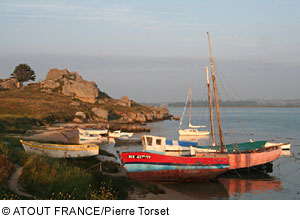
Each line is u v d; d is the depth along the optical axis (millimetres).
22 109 81500
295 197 22875
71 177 18719
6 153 21328
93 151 31562
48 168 19500
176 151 33062
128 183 21828
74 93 120562
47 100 104062
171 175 25797
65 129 66250
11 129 51750
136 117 116000
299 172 32531
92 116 98625
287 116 180125
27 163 19734
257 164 31688
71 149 29609
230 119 149875
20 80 145750
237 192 24047
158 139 31891
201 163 26406
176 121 137375
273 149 35656
